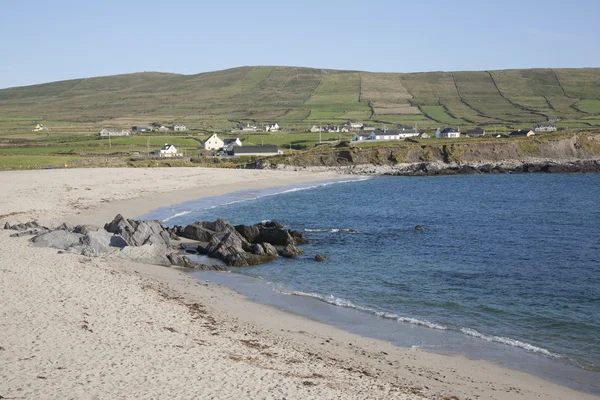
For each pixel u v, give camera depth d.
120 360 19.48
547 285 35.50
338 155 136.62
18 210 56.59
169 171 104.56
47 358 19.14
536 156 136.50
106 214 59.28
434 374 21.50
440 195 88.06
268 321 27.44
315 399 17.39
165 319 25.31
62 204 62.66
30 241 40.38
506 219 63.53
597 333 26.97
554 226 58.31
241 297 32.06
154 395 16.80
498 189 96.31
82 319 23.81
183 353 20.81
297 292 33.75
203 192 83.88
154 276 35.16
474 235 53.50
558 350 24.83
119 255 39.88
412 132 176.88
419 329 27.39
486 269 39.88
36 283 29.09
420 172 124.94
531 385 20.92
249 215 65.75
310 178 113.25
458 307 31.06
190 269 39.38
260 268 40.38
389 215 67.12
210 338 23.28
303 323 27.64
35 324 22.59
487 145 137.88
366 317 29.16
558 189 94.75
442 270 39.59
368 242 50.19
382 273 38.72
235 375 18.97
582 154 136.88
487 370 22.33
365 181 111.06
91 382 17.39
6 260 34.16
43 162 115.06
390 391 18.89
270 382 18.56
